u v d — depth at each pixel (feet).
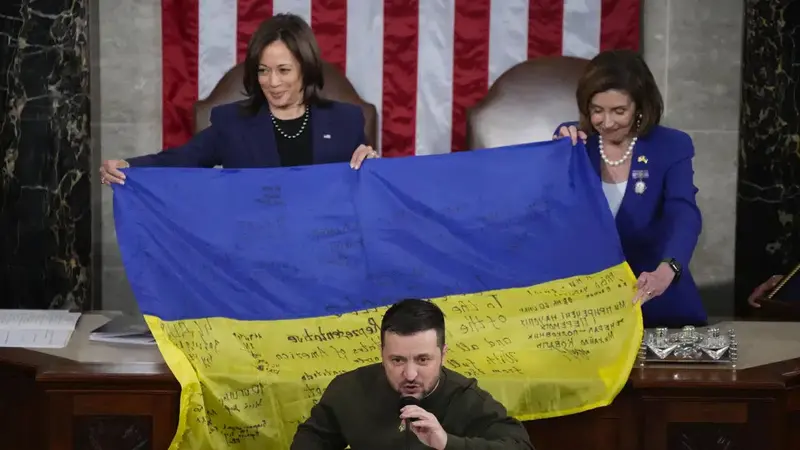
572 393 31.45
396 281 33.88
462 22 51.01
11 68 49.26
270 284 33.65
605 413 31.78
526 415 31.50
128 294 53.67
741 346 35.04
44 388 31.30
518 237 34.19
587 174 34.40
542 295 33.68
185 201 34.14
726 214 53.78
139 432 31.50
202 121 49.21
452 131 51.57
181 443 30.71
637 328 32.96
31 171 49.93
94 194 52.65
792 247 52.19
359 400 26.07
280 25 35.68
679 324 37.11
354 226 34.22
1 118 49.52
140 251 33.73
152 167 34.50
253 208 34.22
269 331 32.91
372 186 34.50
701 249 54.13
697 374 31.65
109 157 52.54
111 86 52.21
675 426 31.42
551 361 32.30
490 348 32.53
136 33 51.96
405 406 23.97
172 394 31.37
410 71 51.24
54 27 49.21
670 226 35.01
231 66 50.80
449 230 34.24
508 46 51.08
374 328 33.12
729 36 52.65
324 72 49.60
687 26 52.54
